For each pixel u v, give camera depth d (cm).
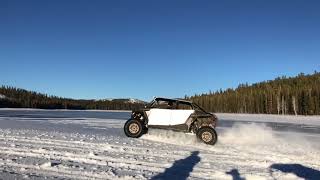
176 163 959
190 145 1406
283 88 11775
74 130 1883
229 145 1502
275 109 10881
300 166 1034
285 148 1481
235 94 12675
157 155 1077
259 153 1270
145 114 1623
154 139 1538
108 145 1202
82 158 945
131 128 1582
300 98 10162
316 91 10288
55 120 3139
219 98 12812
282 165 1030
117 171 812
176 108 1625
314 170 984
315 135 2347
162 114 1611
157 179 755
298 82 13812
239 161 1066
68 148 1097
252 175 847
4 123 2273
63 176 732
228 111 12381
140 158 998
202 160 1042
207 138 1494
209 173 852
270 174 877
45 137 1348
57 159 911
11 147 1055
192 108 1620
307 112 9919
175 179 768
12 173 721
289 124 4203
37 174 732
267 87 13175
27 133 1479
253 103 11669
